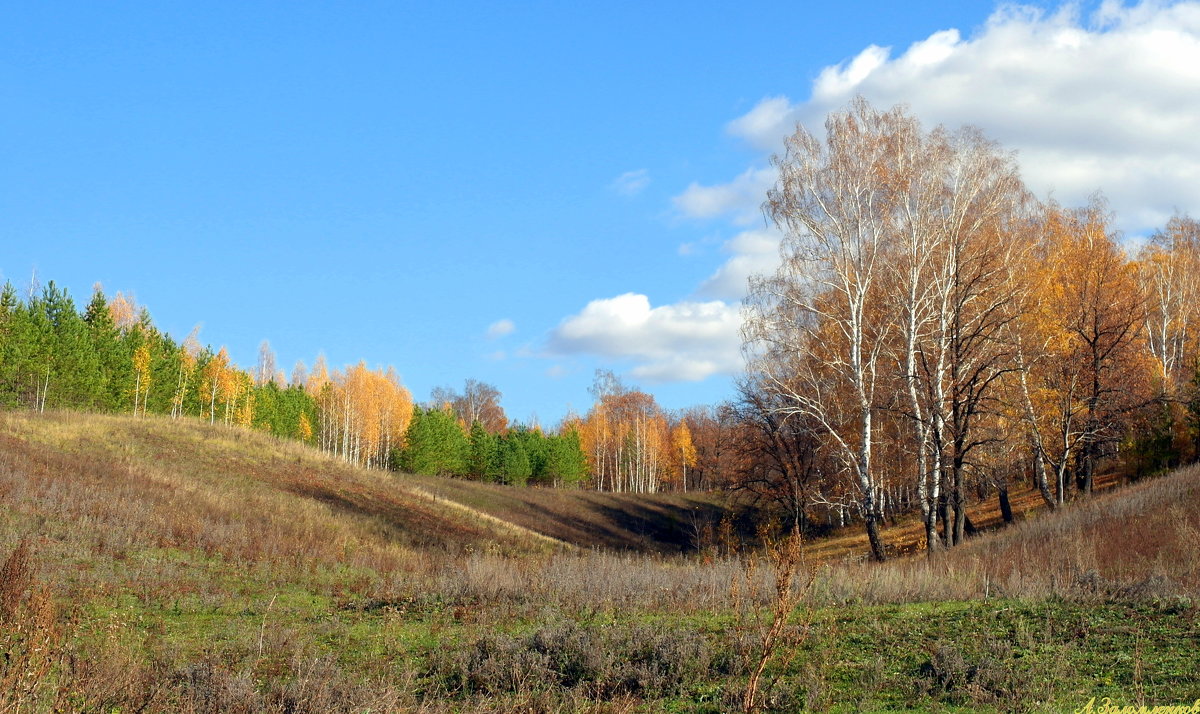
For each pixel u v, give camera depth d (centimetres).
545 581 1877
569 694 1068
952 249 2880
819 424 3312
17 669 841
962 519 2800
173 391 7262
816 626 1317
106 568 1994
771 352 3092
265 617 1622
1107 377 3538
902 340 3134
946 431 2917
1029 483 4650
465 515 4862
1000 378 3247
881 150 2884
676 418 12888
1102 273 3616
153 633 1478
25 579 995
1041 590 1499
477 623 1577
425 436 8131
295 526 3300
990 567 1920
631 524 6844
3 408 4778
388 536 3766
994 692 1007
